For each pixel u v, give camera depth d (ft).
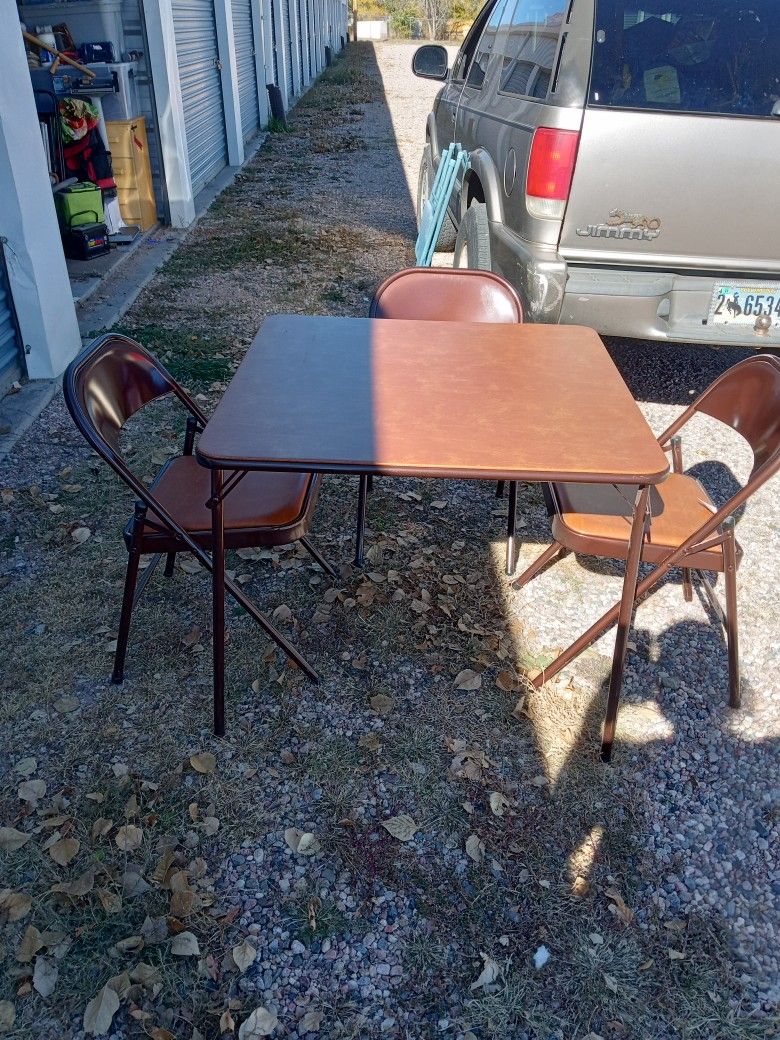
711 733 8.12
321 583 9.92
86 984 5.87
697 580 10.21
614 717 7.59
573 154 10.80
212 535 7.14
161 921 6.23
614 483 6.29
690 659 9.02
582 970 6.09
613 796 7.43
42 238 13.98
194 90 28.71
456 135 18.24
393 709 8.23
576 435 6.79
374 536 10.80
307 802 7.25
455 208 17.83
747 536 11.12
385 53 104.32
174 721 7.98
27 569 9.97
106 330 16.88
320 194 30.32
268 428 6.67
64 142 21.22
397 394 7.39
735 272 11.49
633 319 11.61
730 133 10.61
